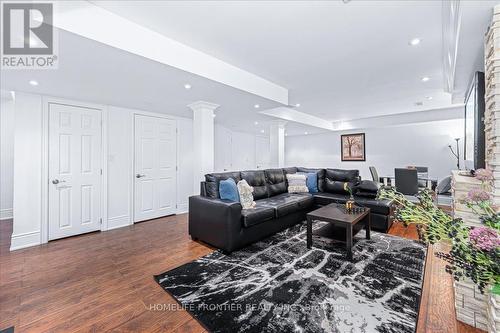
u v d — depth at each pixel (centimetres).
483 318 128
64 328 149
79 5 171
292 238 308
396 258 244
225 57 266
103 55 202
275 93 356
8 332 146
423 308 162
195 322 153
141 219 417
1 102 430
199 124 362
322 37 222
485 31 175
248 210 290
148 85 281
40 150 312
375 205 337
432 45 237
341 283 196
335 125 724
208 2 173
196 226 305
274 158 560
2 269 230
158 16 190
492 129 142
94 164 362
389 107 520
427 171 562
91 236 335
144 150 424
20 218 295
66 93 311
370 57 265
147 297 182
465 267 79
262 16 190
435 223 86
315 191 443
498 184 133
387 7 178
